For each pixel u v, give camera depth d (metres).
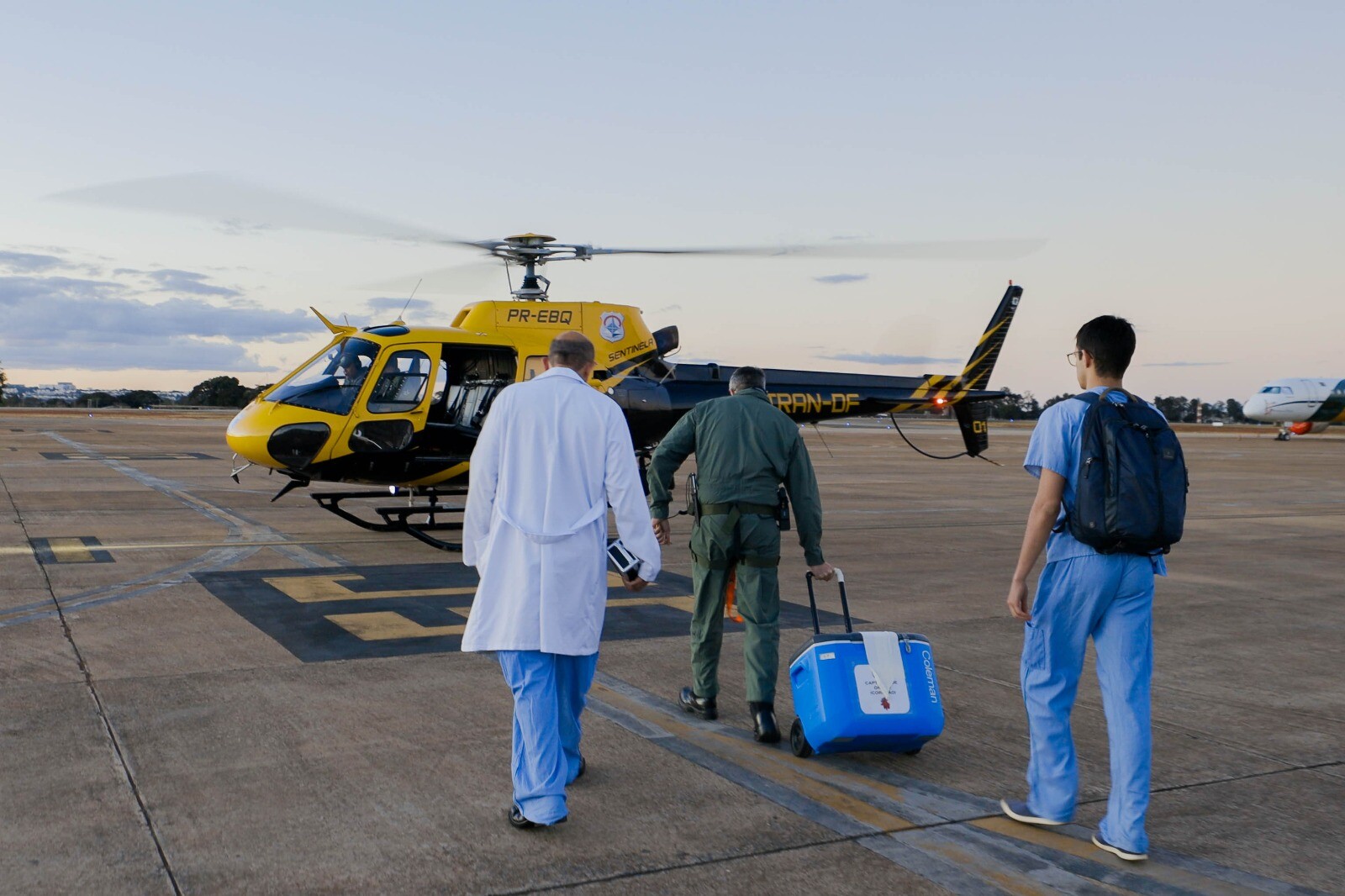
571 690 3.75
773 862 3.29
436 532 11.45
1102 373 3.42
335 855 3.22
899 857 3.35
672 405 11.95
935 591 8.73
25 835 3.29
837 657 4.11
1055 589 3.44
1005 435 69.31
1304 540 13.13
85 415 70.38
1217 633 7.26
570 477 3.49
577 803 3.74
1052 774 3.55
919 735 4.07
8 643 5.84
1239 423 132.12
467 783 3.88
